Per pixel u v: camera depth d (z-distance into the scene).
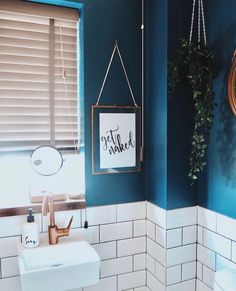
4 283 1.24
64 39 1.40
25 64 1.35
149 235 1.47
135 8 1.43
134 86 1.45
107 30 1.38
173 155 1.33
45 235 1.30
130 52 1.43
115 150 1.42
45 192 1.36
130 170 1.46
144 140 1.49
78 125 1.45
